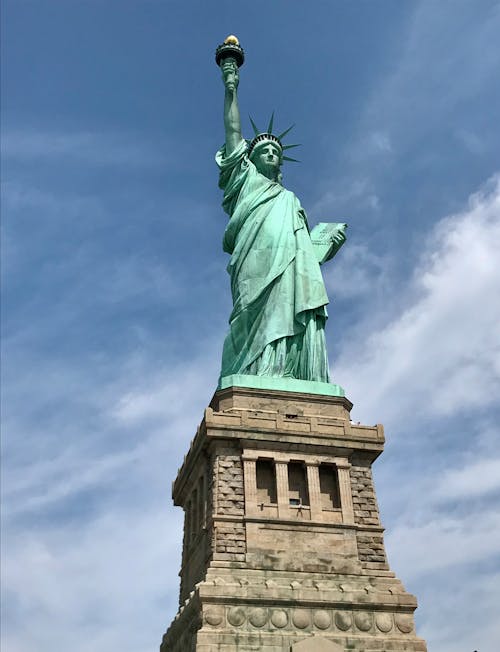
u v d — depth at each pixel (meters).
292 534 59.56
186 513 71.25
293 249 76.88
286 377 69.88
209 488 62.34
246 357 71.44
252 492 60.66
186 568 67.62
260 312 73.38
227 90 90.56
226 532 58.59
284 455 63.06
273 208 79.75
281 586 55.81
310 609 55.38
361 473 64.44
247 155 87.31
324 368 72.69
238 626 53.47
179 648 59.50
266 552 58.19
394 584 58.84
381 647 54.69
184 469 70.19
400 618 56.75
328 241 84.38
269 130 91.31
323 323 75.38
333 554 59.38
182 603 67.56
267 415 64.94
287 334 71.69
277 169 87.69
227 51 92.50
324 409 68.06
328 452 64.06
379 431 65.62
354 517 61.81
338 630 55.12
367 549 60.56
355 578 58.69
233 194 84.25
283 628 54.12
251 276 75.12
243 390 66.75
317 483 62.53
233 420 62.97
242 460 62.03
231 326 74.56
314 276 76.25
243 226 79.44
